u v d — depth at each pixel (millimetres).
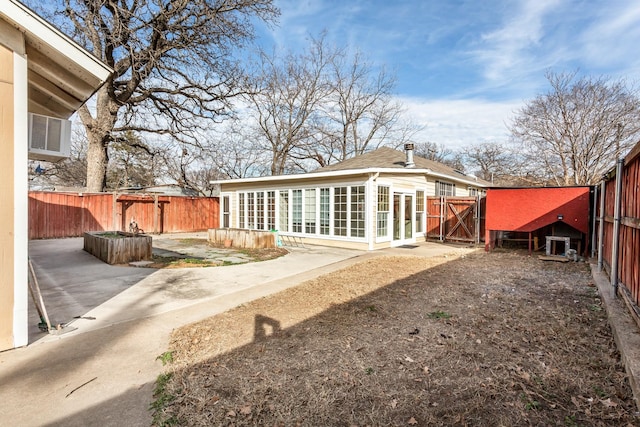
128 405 2439
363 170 10836
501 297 5129
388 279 6457
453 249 10914
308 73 26703
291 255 9859
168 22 14117
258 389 2629
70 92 4809
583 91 19047
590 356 3098
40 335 3729
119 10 12211
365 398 2500
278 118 27094
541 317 4195
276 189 14141
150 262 8414
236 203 16234
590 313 4316
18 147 3354
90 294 5492
